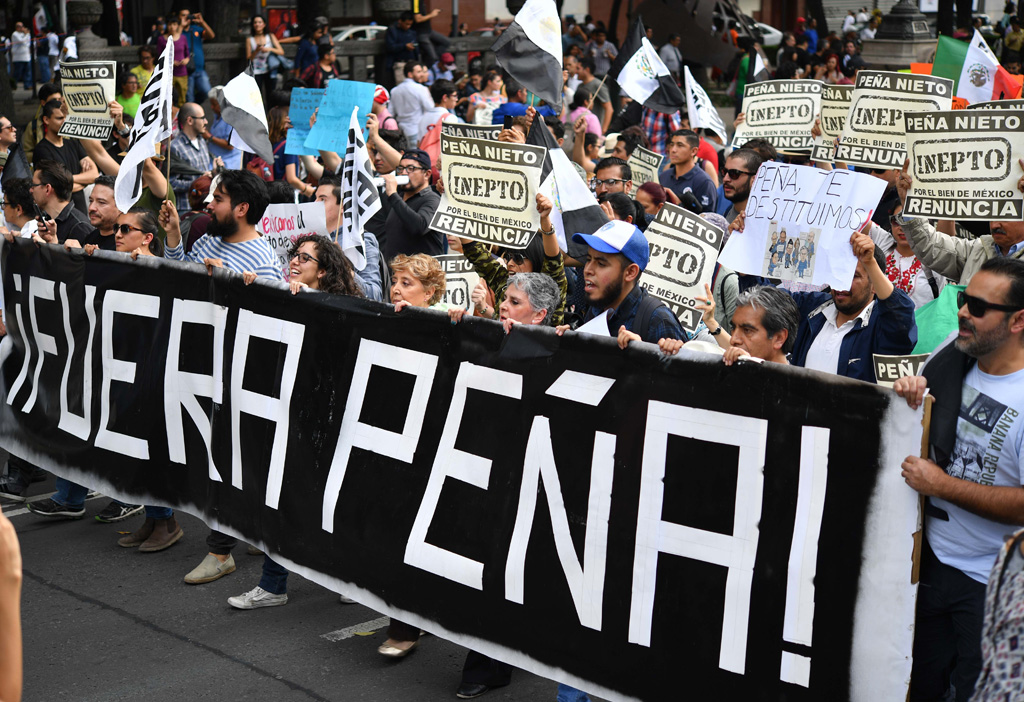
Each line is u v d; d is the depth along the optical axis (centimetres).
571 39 2227
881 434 321
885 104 593
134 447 565
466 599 421
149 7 2236
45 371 611
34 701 442
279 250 676
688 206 738
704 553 357
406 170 771
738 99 2036
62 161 923
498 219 506
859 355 445
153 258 552
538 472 400
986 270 317
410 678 465
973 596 327
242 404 510
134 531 628
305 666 474
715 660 355
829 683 331
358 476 461
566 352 395
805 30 3155
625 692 377
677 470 364
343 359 468
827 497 332
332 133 699
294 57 1723
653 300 437
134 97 1187
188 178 962
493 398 416
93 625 512
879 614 323
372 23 2548
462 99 1427
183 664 475
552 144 618
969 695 332
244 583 561
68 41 1501
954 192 456
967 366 332
